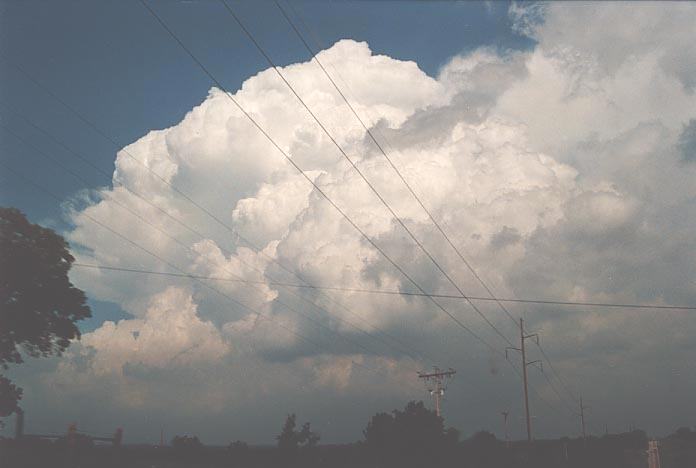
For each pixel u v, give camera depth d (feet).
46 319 122.72
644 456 307.58
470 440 251.19
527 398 202.49
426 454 209.26
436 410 235.40
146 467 125.70
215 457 178.29
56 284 121.29
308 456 190.60
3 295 117.29
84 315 126.31
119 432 103.50
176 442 171.01
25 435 98.27
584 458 288.10
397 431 211.00
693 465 279.69
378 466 207.00
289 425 189.67
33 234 117.60
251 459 185.06
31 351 125.39
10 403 122.83
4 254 114.11
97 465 100.07
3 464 94.17
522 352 204.54
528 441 199.93
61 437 99.14
